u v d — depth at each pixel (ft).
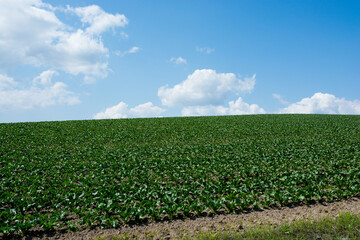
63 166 43.50
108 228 22.82
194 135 81.10
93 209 26.13
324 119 122.83
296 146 61.98
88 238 21.22
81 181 35.50
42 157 50.85
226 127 97.71
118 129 92.22
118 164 44.42
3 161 46.32
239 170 40.04
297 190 30.09
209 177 36.76
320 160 46.75
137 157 50.62
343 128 93.35
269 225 22.90
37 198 27.86
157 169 41.16
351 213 24.80
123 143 69.05
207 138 76.33
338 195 29.58
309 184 33.91
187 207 25.41
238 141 70.79
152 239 20.99
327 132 85.40
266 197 28.43
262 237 20.68
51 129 88.22
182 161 46.26
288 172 37.93
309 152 53.83
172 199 27.89
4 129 84.02
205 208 25.85
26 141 67.82
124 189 31.12
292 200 28.60
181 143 68.59
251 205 27.78
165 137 78.13
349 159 46.70
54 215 24.23
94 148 61.62
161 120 119.24
